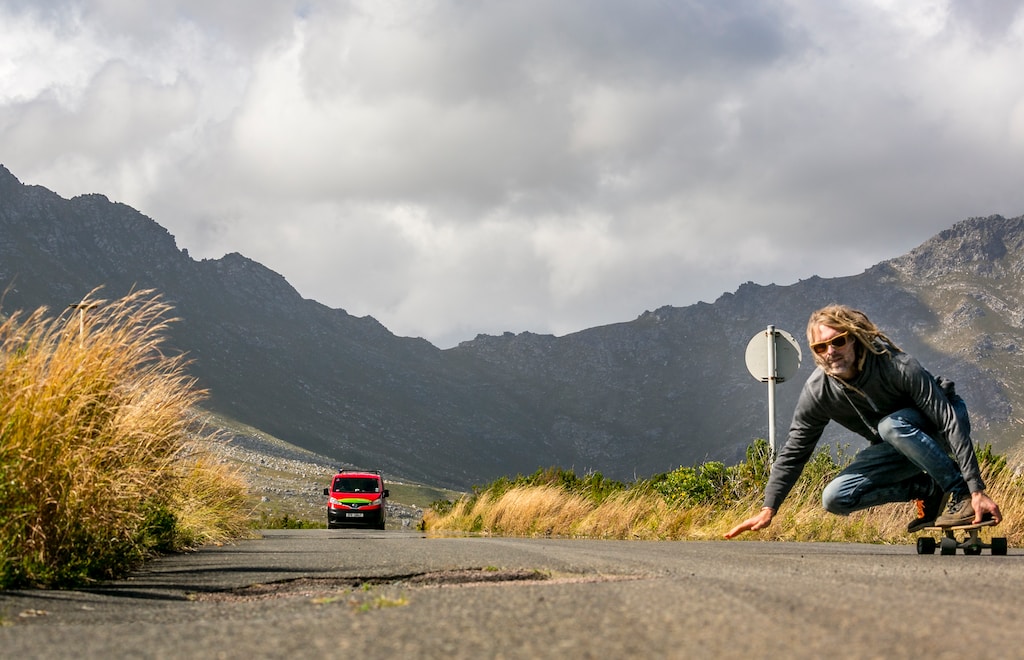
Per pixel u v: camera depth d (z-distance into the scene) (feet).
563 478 55.36
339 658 6.77
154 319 19.01
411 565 17.17
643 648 6.88
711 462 42.70
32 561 15.11
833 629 7.39
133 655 7.19
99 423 17.42
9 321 16.24
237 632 8.04
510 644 7.13
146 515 21.79
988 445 32.89
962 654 6.38
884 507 34.17
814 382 18.52
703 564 15.35
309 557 21.22
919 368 17.51
